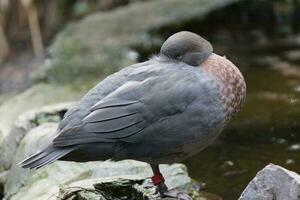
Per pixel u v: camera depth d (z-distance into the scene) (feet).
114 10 57.67
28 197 29.12
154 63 27.20
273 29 54.80
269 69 47.75
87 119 26.03
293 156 34.99
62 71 47.32
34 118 35.65
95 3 63.36
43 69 48.11
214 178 33.30
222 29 54.70
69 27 54.85
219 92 26.11
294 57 49.65
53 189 28.66
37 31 59.88
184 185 30.83
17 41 62.39
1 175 34.14
